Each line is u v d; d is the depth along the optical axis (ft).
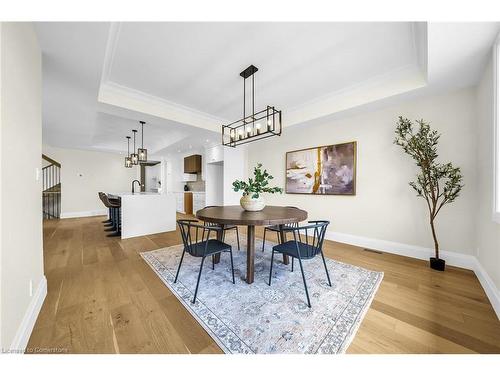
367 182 10.57
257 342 4.09
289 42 6.63
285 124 12.80
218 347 3.99
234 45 6.76
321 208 12.54
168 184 26.81
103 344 4.01
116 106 9.73
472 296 5.82
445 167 7.70
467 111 7.76
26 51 4.50
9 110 3.52
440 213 8.43
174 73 8.43
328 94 10.31
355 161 10.92
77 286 6.34
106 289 6.17
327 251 9.91
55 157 20.54
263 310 5.16
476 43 5.46
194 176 24.36
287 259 8.18
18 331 3.72
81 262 8.38
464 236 7.87
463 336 4.26
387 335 4.30
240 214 6.76
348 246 10.71
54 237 12.53
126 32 6.11
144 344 4.04
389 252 9.75
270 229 9.25
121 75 8.59
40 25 5.05
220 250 6.23
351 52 7.13
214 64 7.81
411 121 9.09
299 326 4.57
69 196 21.16
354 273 7.34
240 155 17.70
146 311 5.11
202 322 4.68
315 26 5.96
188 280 6.81
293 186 13.88
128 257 8.98
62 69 7.00
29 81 4.67
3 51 3.34
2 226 3.15
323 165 12.28
